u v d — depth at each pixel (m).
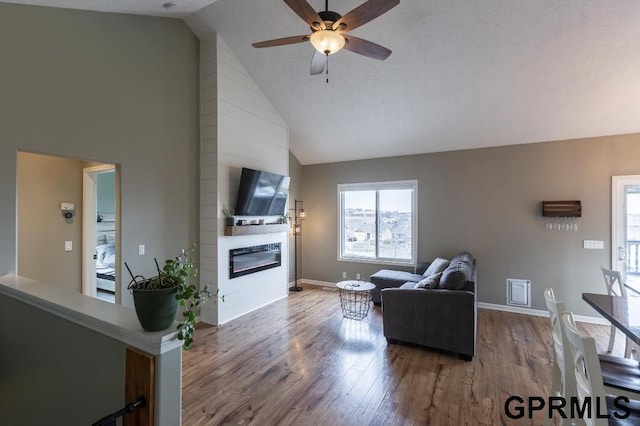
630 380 1.76
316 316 4.50
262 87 4.84
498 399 2.49
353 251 6.23
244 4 3.63
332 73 4.21
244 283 4.61
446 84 4.00
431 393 2.57
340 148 5.87
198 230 4.28
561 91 3.79
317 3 3.26
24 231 3.57
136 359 1.24
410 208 5.70
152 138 3.68
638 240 4.18
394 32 3.47
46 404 1.78
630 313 2.11
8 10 2.55
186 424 2.18
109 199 5.73
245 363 3.08
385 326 3.54
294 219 6.41
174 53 3.95
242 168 4.29
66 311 1.56
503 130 4.62
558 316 1.82
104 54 3.22
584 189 4.42
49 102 2.79
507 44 3.34
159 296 1.23
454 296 3.21
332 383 2.72
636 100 3.74
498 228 4.93
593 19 2.95
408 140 5.26
